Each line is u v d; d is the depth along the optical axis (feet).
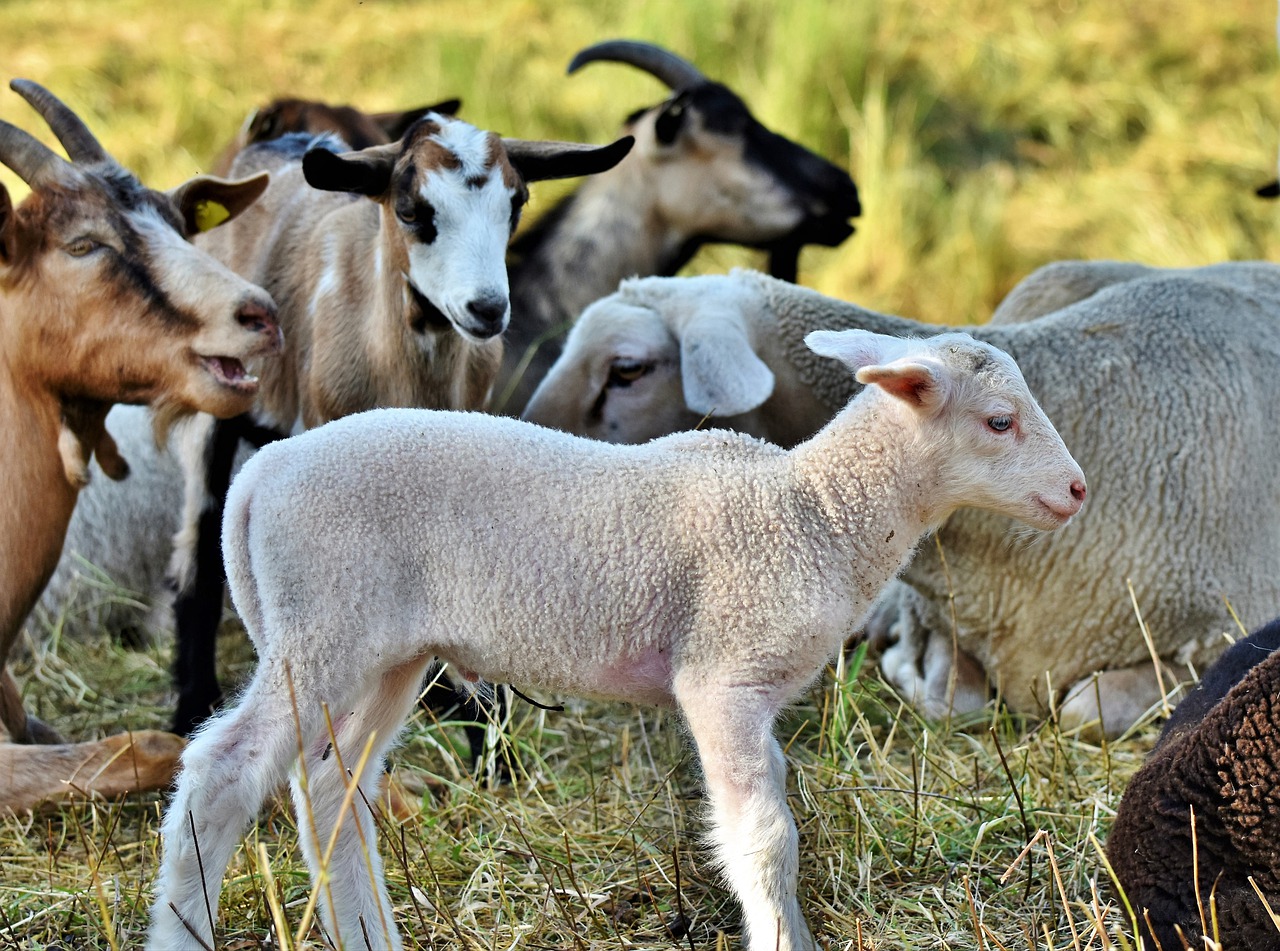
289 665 13.17
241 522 13.69
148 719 21.06
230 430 20.29
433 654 14.19
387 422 13.87
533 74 41.78
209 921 12.95
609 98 40.22
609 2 45.52
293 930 14.75
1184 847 12.62
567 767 19.03
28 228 16.76
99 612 24.26
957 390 13.82
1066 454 13.96
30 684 22.12
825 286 34.09
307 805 13.57
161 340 16.88
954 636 18.63
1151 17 45.34
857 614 14.19
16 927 15.26
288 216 20.95
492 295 17.21
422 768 18.93
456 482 13.55
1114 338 20.04
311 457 13.52
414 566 13.46
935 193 36.58
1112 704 19.49
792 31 40.50
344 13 47.62
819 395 20.25
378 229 19.08
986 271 34.19
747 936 14.40
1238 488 19.58
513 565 13.51
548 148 18.60
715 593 13.51
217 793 12.98
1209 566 19.49
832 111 39.45
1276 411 20.06
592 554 13.53
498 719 17.92
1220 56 43.11
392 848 15.46
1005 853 16.43
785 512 13.75
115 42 44.78
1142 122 40.70
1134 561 19.42
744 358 19.12
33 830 17.33
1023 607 19.76
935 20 44.60
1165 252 34.12
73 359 17.07
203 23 46.32
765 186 28.27
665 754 18.88
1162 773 13.02
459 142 17.53
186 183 18.02
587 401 20.58
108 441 18.43
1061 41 43.50
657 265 29.04
